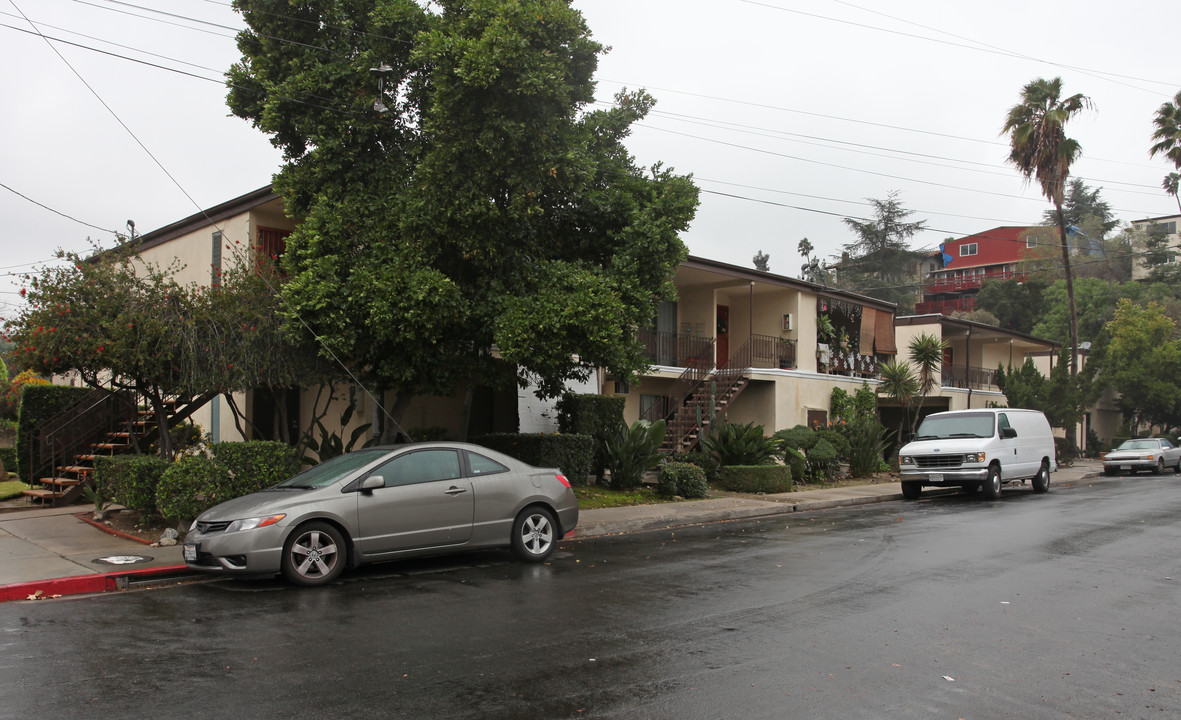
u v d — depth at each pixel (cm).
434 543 912
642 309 1335
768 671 554
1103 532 1256
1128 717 476
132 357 1095
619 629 661
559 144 1192
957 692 515
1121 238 6638
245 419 1423
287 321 1182
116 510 1269
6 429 1938
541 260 1295
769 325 2666
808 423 2600
